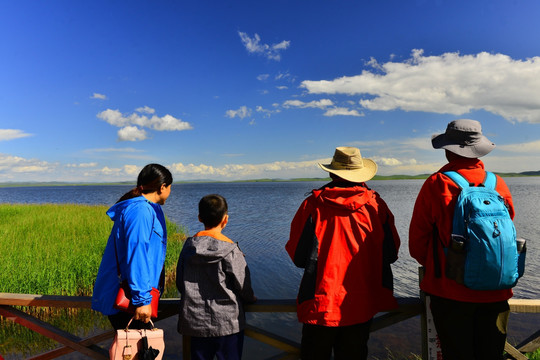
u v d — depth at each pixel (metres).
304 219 2.19
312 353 2.14
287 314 9.21
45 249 11.59
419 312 2.44
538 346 2.61
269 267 16.06
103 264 2.23
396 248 2.20
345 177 2.14
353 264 2.04
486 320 2.04
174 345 7.07
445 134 2.30
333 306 2.00
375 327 2.46
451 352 2.10
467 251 1.87
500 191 2.06
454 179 2.04
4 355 6.49
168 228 19.05
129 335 2.03
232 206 64.88
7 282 8.38
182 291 2.25
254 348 7.17
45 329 2.63
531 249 19.86
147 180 2.29
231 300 2.16
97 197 115.56
